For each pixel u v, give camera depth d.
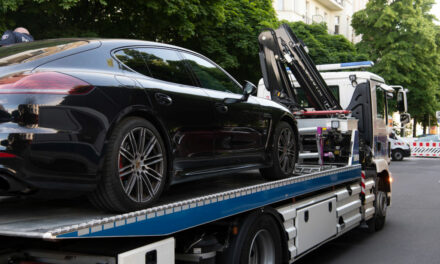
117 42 3.71
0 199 3.89
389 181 8.45
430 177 17.12
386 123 8.63
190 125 3.91
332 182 5.96
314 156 6.96
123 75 3.50
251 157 4.79
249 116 4.76
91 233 2.65
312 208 5.36
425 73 34.03
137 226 2.96
